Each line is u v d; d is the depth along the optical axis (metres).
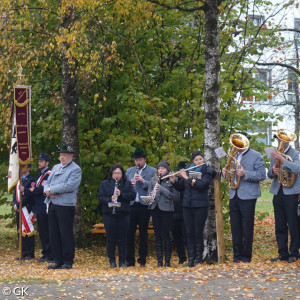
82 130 34.56
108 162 34.12
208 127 25.50
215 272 20.12
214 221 25.25
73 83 32.72
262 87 37.34
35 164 35.72
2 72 32.19
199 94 33.84
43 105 35.00
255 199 22.55
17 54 31.92
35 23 32.53
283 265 21.20
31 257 28.86
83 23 29.22
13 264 26.94
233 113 31.42
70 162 24.78
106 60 30.14
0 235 41.31
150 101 32.03
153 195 23.80
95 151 34.09
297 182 22.41
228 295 16.50
